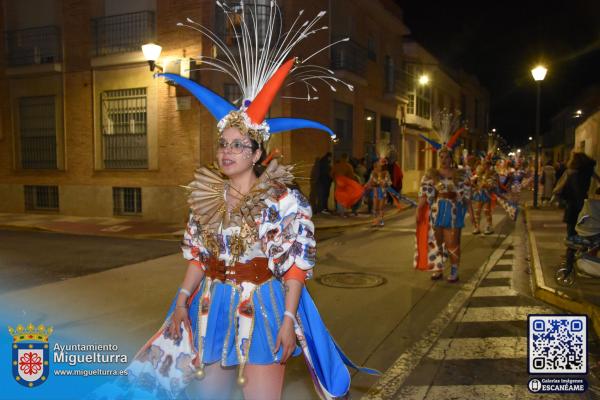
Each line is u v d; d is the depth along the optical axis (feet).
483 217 53.31
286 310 8.50
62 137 54.24
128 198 51.70
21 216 53.98
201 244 9.33
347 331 18.02
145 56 44.29
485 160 41.04
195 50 47.14
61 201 54.44
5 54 55.93
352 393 13.42
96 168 52.60
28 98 55.77
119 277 25.64
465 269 28.14
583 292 21.48
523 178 103.19
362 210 60.49
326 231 43.96
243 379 8.39
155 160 49.88
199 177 9.26
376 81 75.82
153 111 49.55
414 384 13.94
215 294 8.98
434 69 104.99
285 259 8.65
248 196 8.76
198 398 9.05
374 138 76.18
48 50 54.19
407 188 91.45
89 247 34.81
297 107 51.49
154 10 49.03
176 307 9.34
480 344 16.81
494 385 13.85
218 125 9.28
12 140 56.49
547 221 45.96
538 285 22.82
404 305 21.13
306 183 53.72
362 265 29.01
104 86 51.67
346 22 64.28
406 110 89.97
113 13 50.85
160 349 9.30
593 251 22.75
